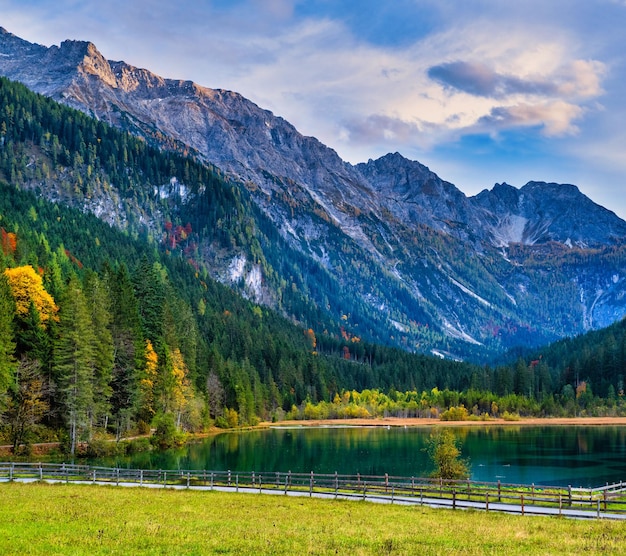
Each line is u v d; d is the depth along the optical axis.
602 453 116.75
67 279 126.00
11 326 89.81
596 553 30.61
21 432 83.12
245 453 109.19
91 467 69.19
